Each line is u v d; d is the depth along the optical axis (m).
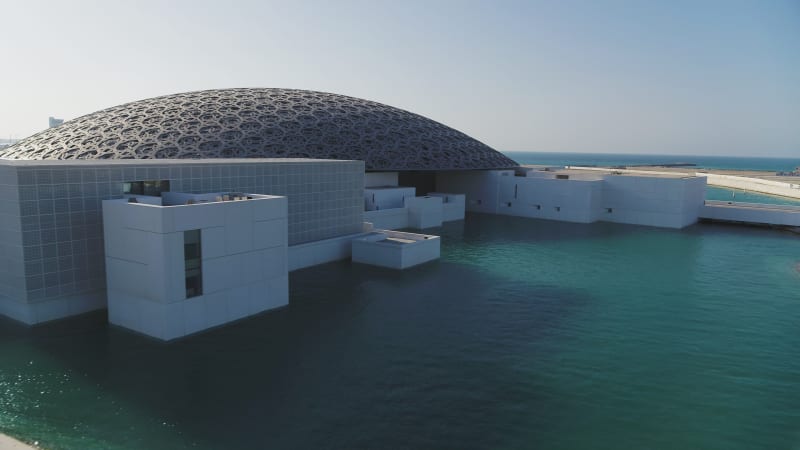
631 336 20.62
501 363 17.81
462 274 30.59
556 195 54.47
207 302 20.36
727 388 16.14
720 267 33.34
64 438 12.72
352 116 54.22
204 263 20.06
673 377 16.88
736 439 13.29
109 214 20.00
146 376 16.25
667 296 26.42
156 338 19.27
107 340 19.02
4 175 19.41
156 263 18.78
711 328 21.67
